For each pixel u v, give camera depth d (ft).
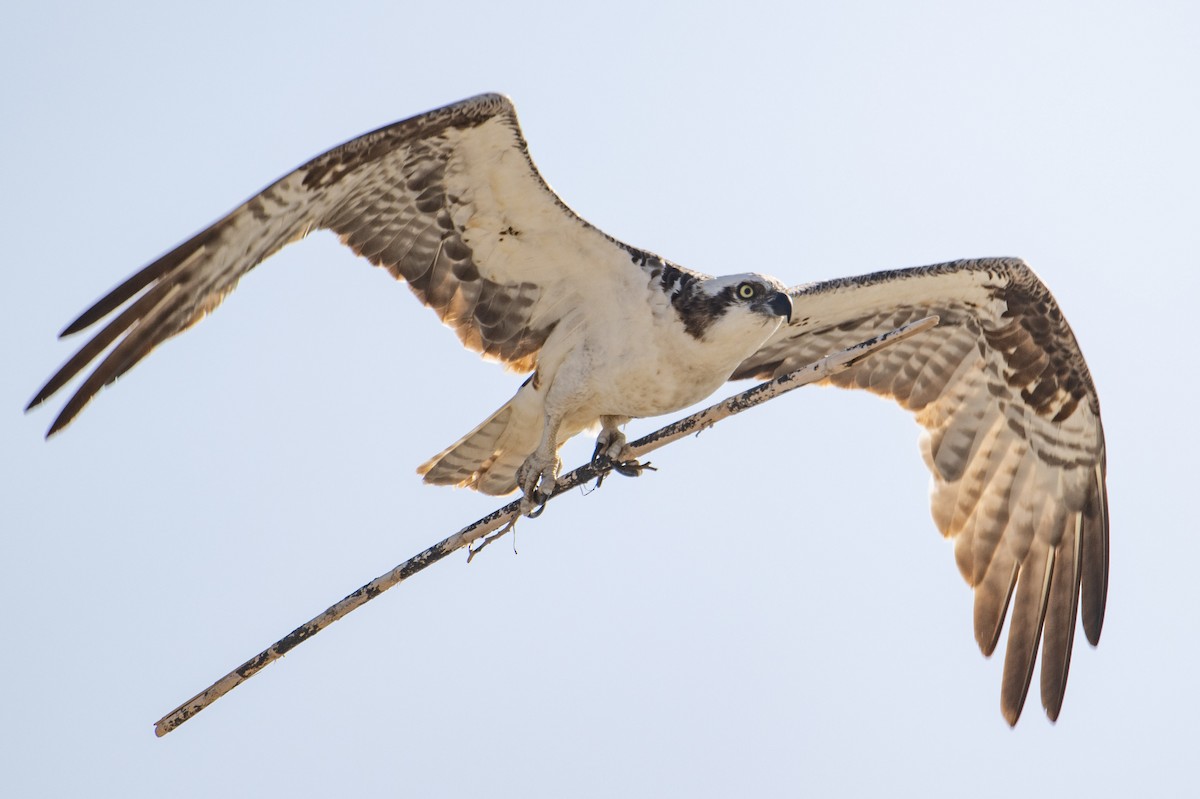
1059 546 53.16
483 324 46.93
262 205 41.27
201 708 39.91
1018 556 53.42
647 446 40.96
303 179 41.45
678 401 45.03
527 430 46.68
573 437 46.73
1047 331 51.44
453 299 46.42
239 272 41.47
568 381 44.93
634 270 44.86
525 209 44.19
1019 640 52.70
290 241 42.57
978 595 53.42
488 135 42.06
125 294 39.70
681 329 43.91
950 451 54.03
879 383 53.93
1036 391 52.75
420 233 44.91
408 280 45.70
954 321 52.26
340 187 42.47
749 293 43.80
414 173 43.16
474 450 46.98
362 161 41.93
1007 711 52.29
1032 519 53.47
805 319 51.49
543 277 46.01
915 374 53.67
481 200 44.09
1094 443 52.60
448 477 47.44
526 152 42.55
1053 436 53.06
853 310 51.29
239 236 41.19
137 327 40.04
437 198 44.01
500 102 41.39
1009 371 52.70
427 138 41.96
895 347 53.21
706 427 40.50
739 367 53.83
